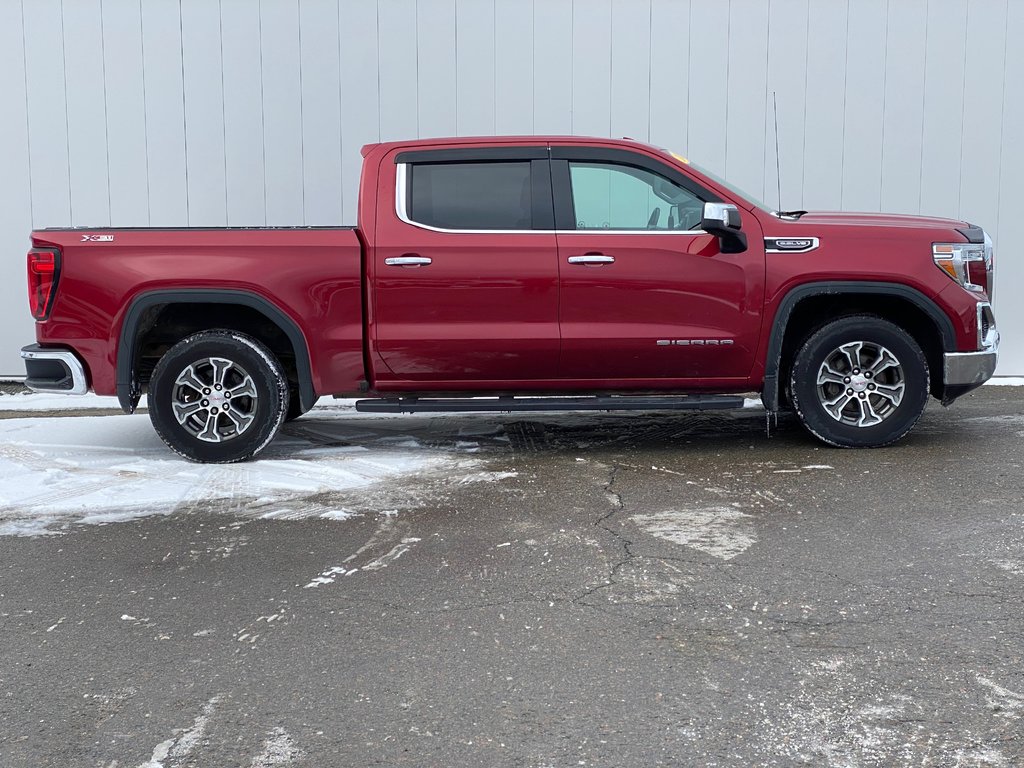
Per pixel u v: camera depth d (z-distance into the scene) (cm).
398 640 291
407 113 836
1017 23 824
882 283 530
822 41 828
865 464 508
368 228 534
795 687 254
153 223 843
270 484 486
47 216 841
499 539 388
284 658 279
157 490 476
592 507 434
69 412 755
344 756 225
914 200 842
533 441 597
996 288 850
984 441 563
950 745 224
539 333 531
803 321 576
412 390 548
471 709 246
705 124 837
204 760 224
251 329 569
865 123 836
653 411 713
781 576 338
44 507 446
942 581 329
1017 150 836
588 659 274
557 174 539
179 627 304
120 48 827
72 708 250
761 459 528
